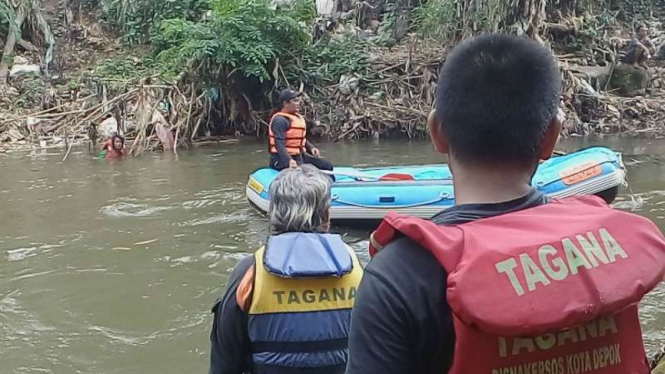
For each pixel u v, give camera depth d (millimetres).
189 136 16250
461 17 17594
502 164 1446
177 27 16797
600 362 1364
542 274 1310
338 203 8281
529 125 1427
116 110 15492
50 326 5625
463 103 1439
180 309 5938
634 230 1438
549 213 1440
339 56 18094
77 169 12469
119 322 5691
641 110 17250
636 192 9789
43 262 7191
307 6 18062
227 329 2680
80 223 8680
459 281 1278
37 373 4855
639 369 1411
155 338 5402
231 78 16984
